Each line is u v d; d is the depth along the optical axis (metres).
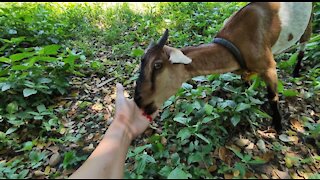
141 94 0.60
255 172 0.63
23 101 0.87
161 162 0.65
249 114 0.74
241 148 0.69
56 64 1.01
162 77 0.60
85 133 0.81
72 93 0.96
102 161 0.54
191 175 0.59
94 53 1.21
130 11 1.55
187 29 1.25
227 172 0.61
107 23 1.48
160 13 1.50
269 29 0.68
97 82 1.01
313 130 0.73
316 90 0.84
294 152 0.70
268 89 0.71
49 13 1.49
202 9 1.41
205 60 0.65
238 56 0.66
